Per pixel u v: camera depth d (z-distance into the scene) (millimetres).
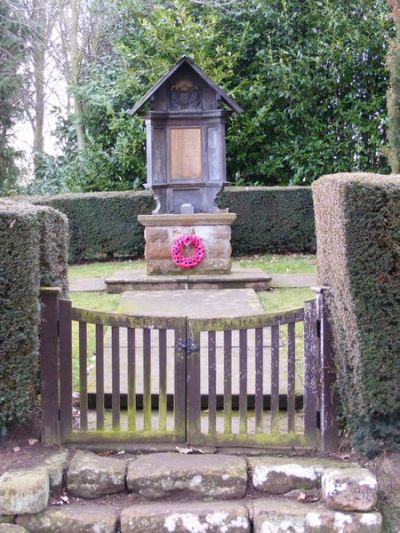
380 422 3160
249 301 6496
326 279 3617
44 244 3611
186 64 8023
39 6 14461
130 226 10727
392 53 7957
